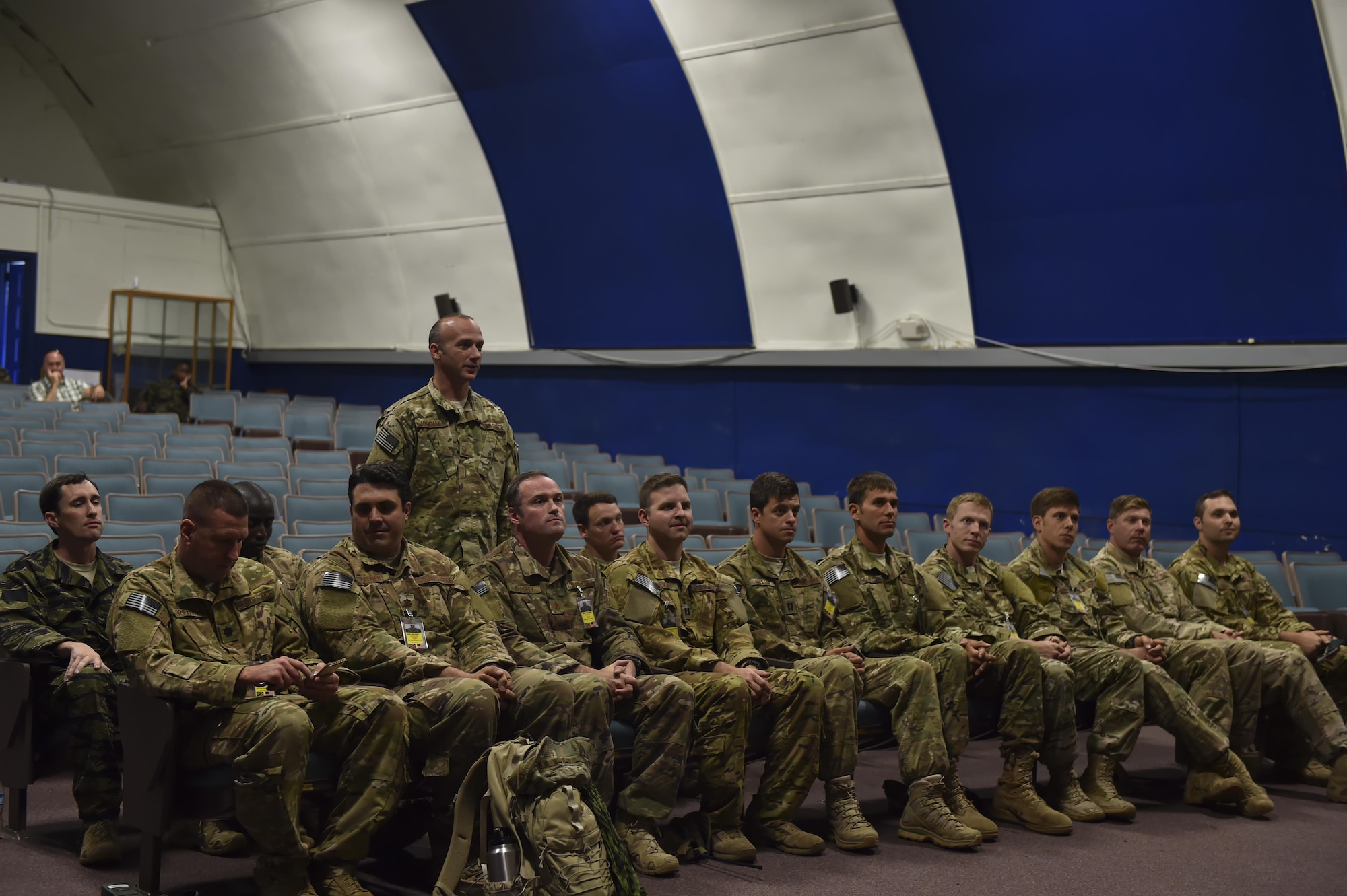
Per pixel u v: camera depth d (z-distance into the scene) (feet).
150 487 22.53
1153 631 16.56
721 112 34.37
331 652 11.40
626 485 30.27
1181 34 26.73
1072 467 31.42
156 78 48.21
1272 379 28.30
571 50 35.76
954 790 13.61
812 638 14.49
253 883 11.02
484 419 14.07
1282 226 27.22
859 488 15.17
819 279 35.09
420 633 11.64
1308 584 21.38
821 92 32.30
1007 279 31.73
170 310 51.96
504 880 9.12
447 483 13.61
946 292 32.83
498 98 38.78
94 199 50.19
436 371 14.07
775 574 14.46
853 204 33.50
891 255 33.45
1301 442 27.94
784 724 12.79
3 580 12.22
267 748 9.84
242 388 53.72
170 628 10.59
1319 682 15.69
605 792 11.26
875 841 12.67
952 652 13.87
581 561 13.16
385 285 47.11
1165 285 29.27
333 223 47.62
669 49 33.99
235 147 48.62
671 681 11.98
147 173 53.47
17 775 11.85
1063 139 29.45
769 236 35.47
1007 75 29.43
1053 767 14.49
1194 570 17.85
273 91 44.78
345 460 30.48
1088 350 30.76
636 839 11.79
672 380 39.58
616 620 13.02
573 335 41.70
